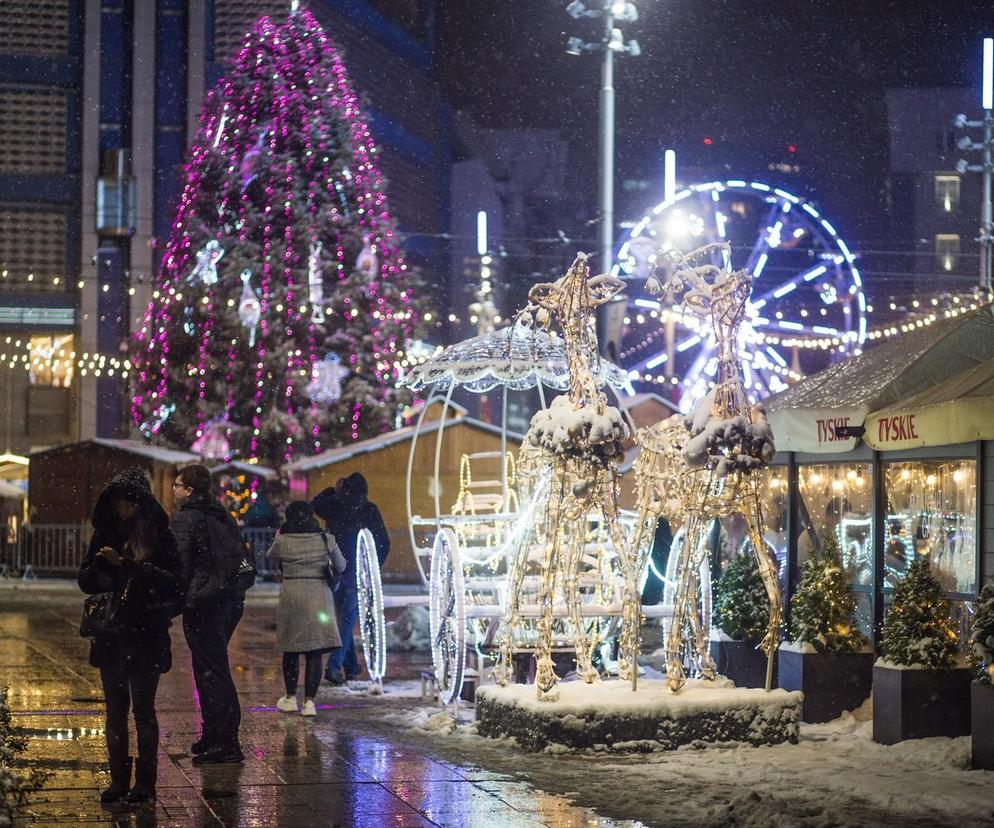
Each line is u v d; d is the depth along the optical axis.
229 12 54.72
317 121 44.44
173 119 54.19
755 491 11.72
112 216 53.41
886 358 14.19
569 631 14.57
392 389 43.97
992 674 10.23
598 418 11.72
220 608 10.70
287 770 10.34
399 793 9.50
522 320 12.39
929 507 12.73
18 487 42.50
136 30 53.91
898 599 11.56
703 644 12.31
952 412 11.55
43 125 53.94
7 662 17.61
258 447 43.56
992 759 10.23
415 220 69.12
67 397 53.75
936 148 70.38
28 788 7.53
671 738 11.25
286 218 44.38
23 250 53.75
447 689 13.52
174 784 9.78
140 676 9.16
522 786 9.75
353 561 16.27
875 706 11.53
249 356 43.84
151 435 46.41
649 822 8.61
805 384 15.30
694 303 11.98
